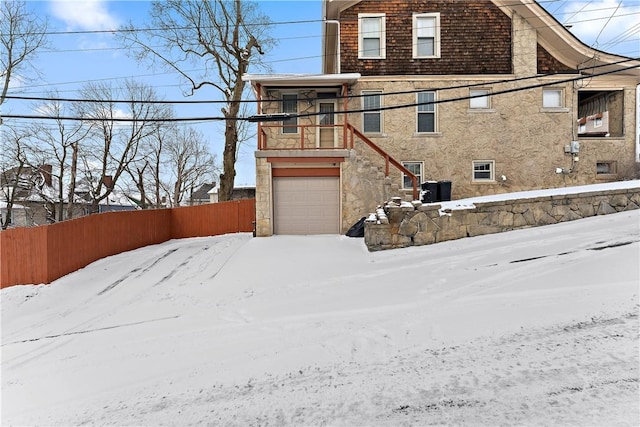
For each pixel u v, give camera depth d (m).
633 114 15.14
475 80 14.99
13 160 25.92
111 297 9.11
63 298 9.52
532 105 14.99
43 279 10.45
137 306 7.99
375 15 15.14
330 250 10.48
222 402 3.85
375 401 3.62
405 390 3.75
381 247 9.89
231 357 4.86
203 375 4.45
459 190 14.90
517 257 7.62
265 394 3.93
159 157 35.75
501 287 6.28
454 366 4.11
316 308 6.47
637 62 14.92
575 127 14.99
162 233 18.27
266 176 13.05
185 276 10.21
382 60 15.09
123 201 43.28
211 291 8.34
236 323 6.18
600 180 14.97
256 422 3.47
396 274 7.83
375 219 10.08
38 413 3.95
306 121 15.22
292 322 5.92
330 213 13.34
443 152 14.96
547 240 8.34
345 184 12.97
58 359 5.43
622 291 5.40
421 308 5.89
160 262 12.52
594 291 5.54
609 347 4.13
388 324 5.41
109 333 6.37
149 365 4.86
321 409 3.58
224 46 21.31
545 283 6.13
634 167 14.68
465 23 15.16
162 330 6.20
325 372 4.26
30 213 31.88
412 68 15.08
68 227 11.55
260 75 13.66
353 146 13.97
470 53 15.11
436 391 3.68
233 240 14.73
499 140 14.96
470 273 7.18
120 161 29.55
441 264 7.99
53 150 27.17
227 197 21.59
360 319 5.73
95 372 4.82
